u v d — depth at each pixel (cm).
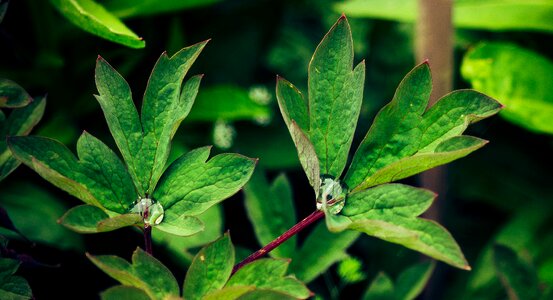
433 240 30
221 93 46
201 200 31
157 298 30
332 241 37
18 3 44
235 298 29
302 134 30
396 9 48
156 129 32
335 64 32
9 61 44
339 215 31
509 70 46
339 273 43
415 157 30
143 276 30
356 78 31
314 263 37
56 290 41
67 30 45
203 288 30
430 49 42
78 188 30
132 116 32
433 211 43
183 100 32
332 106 32
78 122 46
